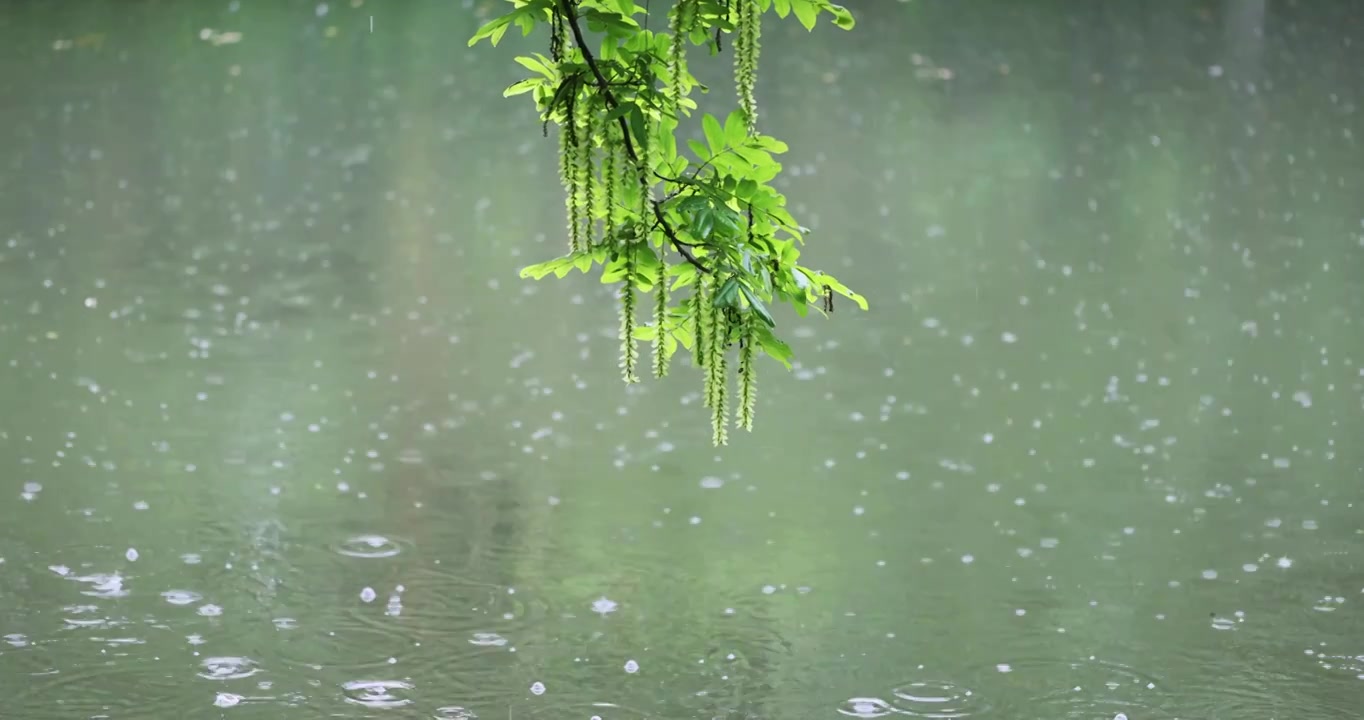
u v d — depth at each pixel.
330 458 9.29
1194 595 7.57
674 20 4.54
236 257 13.71
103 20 26.27
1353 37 25.94
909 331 12.02
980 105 20.88
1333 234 14.72
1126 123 19.73
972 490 8.95
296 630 7.08
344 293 12.76
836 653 6.96
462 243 14.34
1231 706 6.48
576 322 12.20
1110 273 13.53
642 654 6.93
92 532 8.12
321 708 6.36
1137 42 25.52
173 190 16.03
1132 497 8.83
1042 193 16.34
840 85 22.12
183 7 27.61
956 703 6.50
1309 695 6.59
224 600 7.37
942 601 7.51
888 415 10.22
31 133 18.44
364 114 19.92
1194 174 17.12
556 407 10.30
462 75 22.41
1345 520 8.45
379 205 15.65
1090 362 11.26
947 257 14.02
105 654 6.79
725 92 21.64
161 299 12.43
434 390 10.55
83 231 14.40
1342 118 20.02
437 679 6.65
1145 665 6.86
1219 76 22.81
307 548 8.01
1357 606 7.45
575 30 4.49
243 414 9.98
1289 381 10.81
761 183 4.63
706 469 9.27
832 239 14.59
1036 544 8.20
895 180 16.88
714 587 7.64
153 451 9.30
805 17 4.64
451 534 8.23
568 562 7.91
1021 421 10.08
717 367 4.44
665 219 4.57
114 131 18.67
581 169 4.52
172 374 10.71
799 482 9.07
